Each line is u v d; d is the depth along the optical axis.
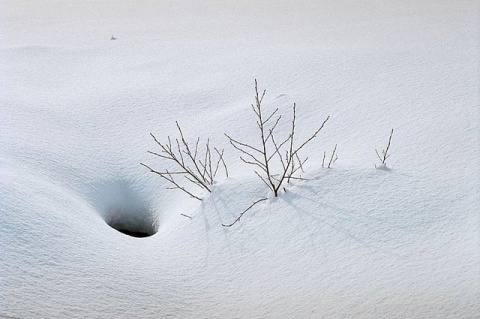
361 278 2.62
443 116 4.34
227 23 10.45
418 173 3.48
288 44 7.71
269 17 10.98
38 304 2.32
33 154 4.07
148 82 6.28
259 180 3.52
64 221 3.05
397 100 4.82
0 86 6.16
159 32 9.77
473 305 2.37
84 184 3.99
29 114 5.08
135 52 8.00
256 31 9.27
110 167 4.33
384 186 3.29
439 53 6.35
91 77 6.75
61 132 4.79
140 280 2.69
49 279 2.50
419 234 2.88
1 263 2.48
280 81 5.82
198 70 6.64
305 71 6.04
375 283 2.58
